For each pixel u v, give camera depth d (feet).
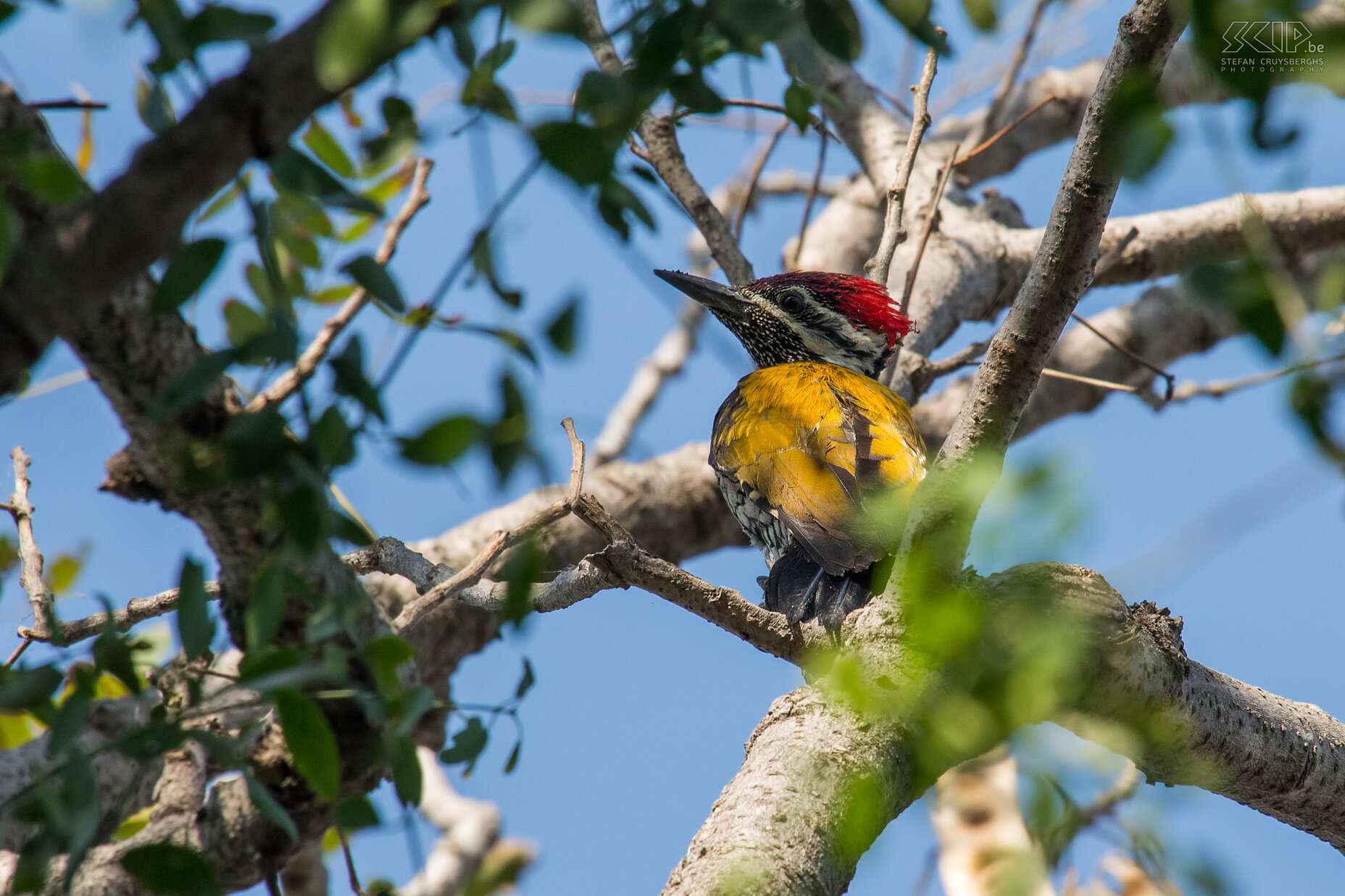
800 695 26.04
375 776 24.61
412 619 21.84
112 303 18.21
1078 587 26.11
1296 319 14.67
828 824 23.11
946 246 50.26
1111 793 19.80
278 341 15.42
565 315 14.74
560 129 14.25
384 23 13.37
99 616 25.08
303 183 15.51
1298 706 29.76
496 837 34.94
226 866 25.00
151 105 16.11
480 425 14.35
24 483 27.04
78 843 15.97
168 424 19.30
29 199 16.06
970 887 27.81
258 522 20.35
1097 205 20.74
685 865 22.85
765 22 15.28
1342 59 12.95
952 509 23.08
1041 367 22.29
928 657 24.25
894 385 43.96
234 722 26.89
